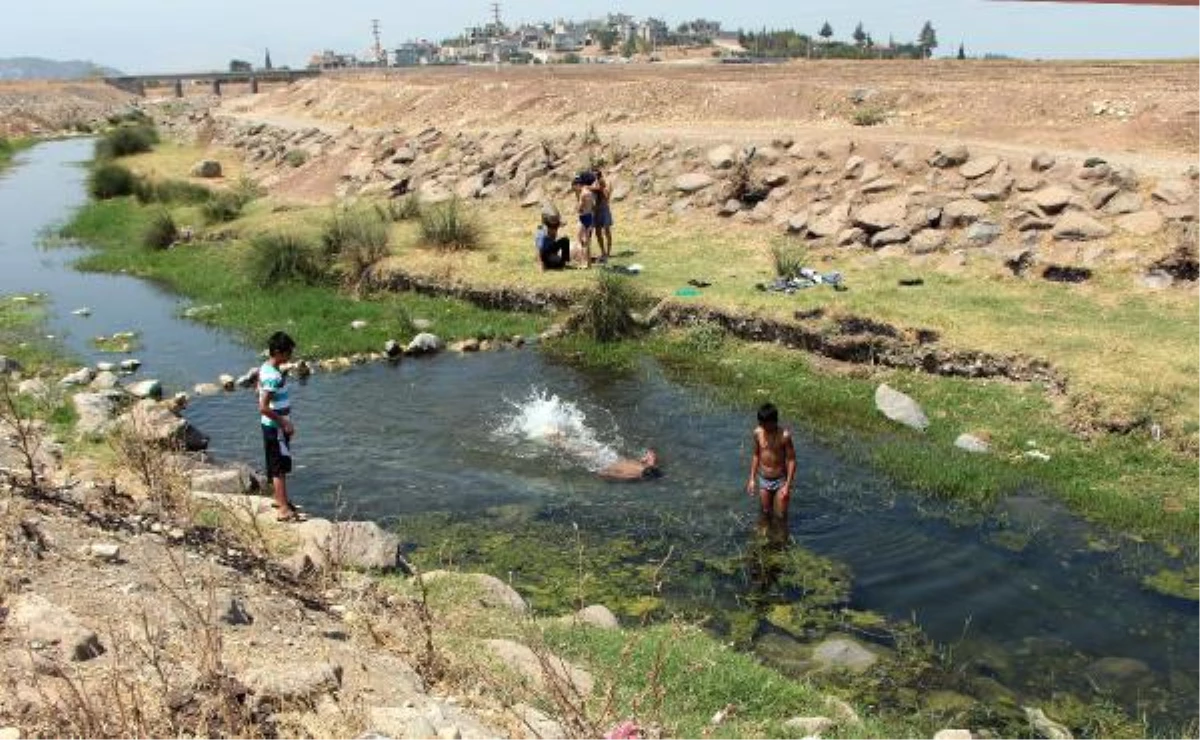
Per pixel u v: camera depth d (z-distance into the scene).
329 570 7.63
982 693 7.51
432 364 16.06
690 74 38.72
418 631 6.67
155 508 8.33
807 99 27.58
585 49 180.62
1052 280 15.70
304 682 5.17
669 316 16.89
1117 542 9.77
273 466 9.23
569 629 7.50
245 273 21.52
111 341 17.50
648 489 11.19
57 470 9.68
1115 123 20.47
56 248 27.09
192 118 66.06
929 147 19.59
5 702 4.50
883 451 11.85
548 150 26.53
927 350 14.07
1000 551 9.70
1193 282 14.70
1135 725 7.11
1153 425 11.46
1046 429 12.05
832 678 7.68
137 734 4.27
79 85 127.75
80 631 5.20
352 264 20.59
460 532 10.20
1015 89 23.47
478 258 20.12
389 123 40.75
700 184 22.36
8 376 14.05
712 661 7.12
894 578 9.26
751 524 10.35
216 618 5.84
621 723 4.81
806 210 19.89
